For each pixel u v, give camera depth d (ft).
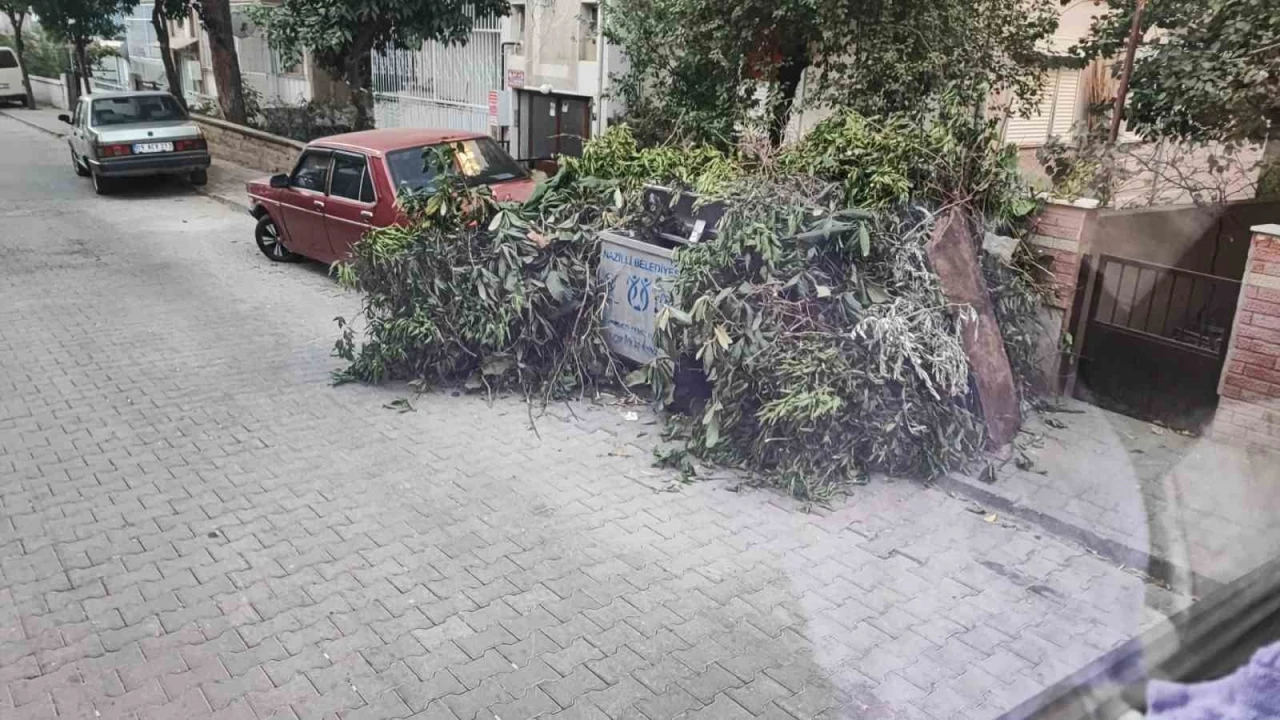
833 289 16.26
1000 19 27.91
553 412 19.80
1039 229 17.75
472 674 11.35
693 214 19.93
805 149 19.22
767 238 16.05
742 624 12.25
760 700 10.79
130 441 18.11
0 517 15.10
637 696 10.93
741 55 28.91
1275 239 14.88
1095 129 24.34
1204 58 21.61
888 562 13.21
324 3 44.19
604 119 45.19
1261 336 14.76
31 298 28.30
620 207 20.95
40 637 12.03
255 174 53.21
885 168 16.87
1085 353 16.28
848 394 15.25
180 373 22.00
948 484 14.61
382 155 27.84
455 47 55.06
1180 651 5.37
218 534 14.62
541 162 50.52
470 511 15.40
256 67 74.64
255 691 11.03
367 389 21.12
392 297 20.90
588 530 14.78
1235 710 4.70
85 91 78.23
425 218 20.65
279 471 16.85
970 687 10.37
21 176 53.57
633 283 19.97
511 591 13.10
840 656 11.37
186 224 40.78
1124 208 18.71
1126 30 24.95
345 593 13.03
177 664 11.51
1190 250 18.71
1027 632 10.68
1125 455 10.31
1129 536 9.18
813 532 14.47
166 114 50.01
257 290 29.86
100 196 47.62
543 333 20.74
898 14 26.61
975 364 14.55
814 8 25.98
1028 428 13.62
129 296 28.78
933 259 15.79
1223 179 21.54
